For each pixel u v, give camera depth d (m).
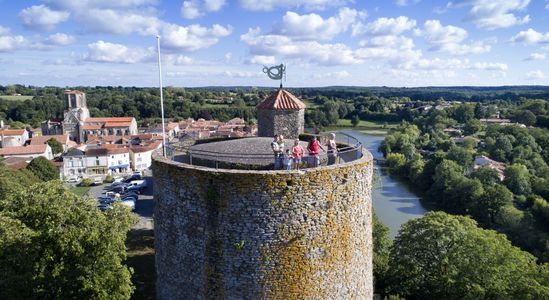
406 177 94.31
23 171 66.94
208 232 14.09
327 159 17.31
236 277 13.91
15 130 125.00
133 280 31.47
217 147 17.72
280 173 13.38
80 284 21.86
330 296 14.38
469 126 136.25
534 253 49.25
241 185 13.46
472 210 63.47
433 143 118.75
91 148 103.12
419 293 33.62
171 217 15.05
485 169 76.56
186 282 14.86
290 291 13.84
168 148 17.42
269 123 22.72
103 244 21.91
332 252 14.26
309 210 13.71
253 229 13.59
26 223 22.61
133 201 65.12
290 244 13.68
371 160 15.87
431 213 37.31
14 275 20.34
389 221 61.25
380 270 35.91
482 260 32.31
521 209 63.41
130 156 105.19
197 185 14.09
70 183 89.44
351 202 14.61
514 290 31.16
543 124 133.12
